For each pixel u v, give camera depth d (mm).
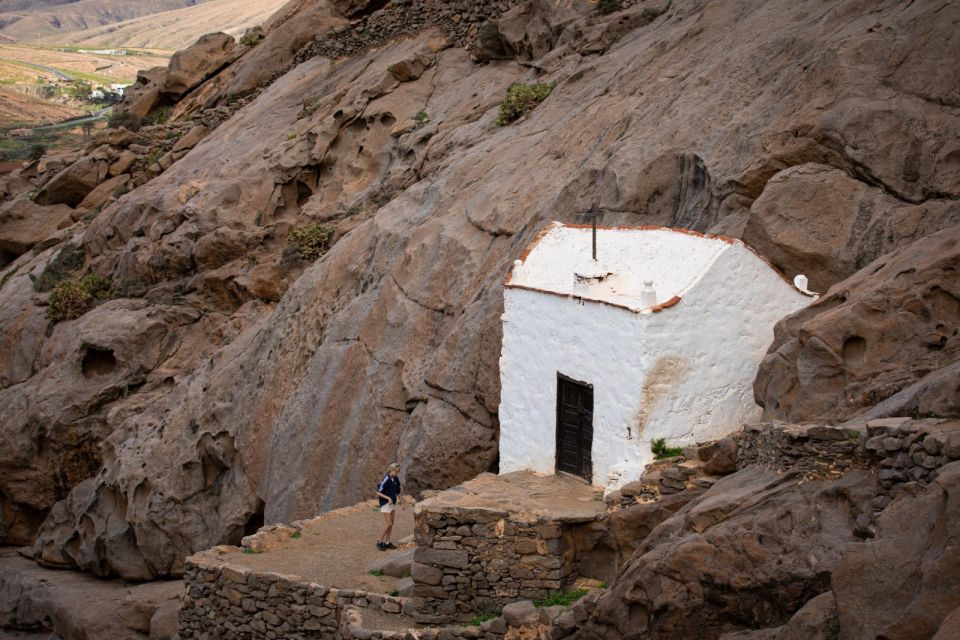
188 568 21016
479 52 40938
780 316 19047
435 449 24406
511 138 31641
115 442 34875
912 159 20375
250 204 41344
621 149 25484
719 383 18500
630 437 18031
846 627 11656
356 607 18516
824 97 22125
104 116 148000
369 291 29812
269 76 52438
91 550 33969
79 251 47250
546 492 18656
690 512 14477
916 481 12289
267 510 29109
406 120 39844
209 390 32906
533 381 20172
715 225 22234
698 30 28766
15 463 39094
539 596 17188
